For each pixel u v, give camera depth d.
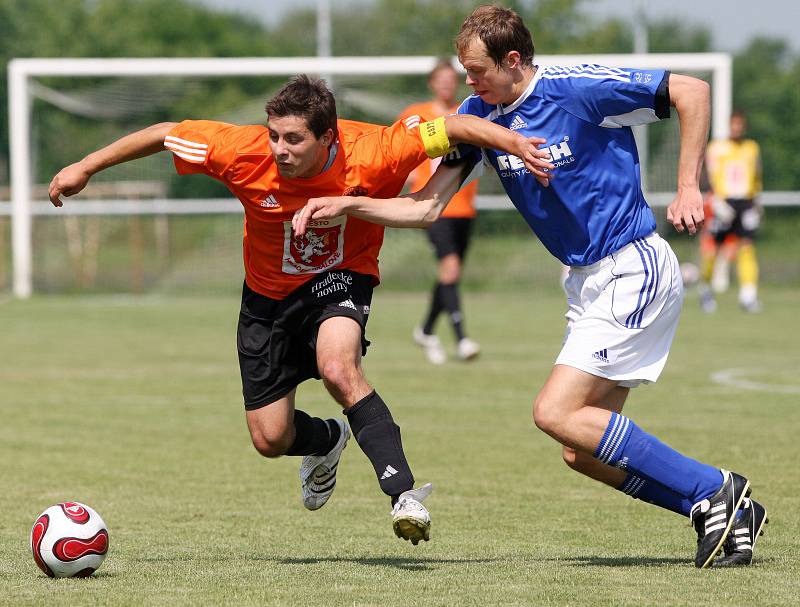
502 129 16.92
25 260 76.06
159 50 131.38
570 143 17.31
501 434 30.47
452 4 123.56
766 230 93.69
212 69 76.31
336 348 17.30
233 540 19.59
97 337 54.19
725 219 65.25
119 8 134.25
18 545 18.97
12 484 24.45
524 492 23.66
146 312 66.56
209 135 17.61
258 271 18.19
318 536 19.92
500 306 70.69
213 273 82.25
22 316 64.12
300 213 16.64
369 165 17.30
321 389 39.19
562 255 17.88
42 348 50.09
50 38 126.19
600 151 17.36
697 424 31.69
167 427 31.84
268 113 16.55
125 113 80.75
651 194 78.44
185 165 17.83
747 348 49.41
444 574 16.59
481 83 17.30
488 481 24.78
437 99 41.81
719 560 17.12
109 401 36.38
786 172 97.25
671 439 29.41
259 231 17.81
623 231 17.42
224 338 53.88
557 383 17.12
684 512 17.33
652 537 19.73
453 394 37.34
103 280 81.56
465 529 20.44
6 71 118.50
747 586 15.65
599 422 16.92
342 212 16.84
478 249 82.44
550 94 17.31
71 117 89.44
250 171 17.31
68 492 23.70
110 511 22.00
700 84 16.94
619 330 17.19
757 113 104.12
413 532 16.14
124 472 25.86
